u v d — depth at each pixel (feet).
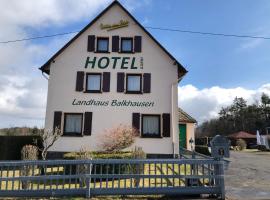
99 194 32.04
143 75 67.82
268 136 145.69
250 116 261.44
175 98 67.21
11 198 31.73
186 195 33.12
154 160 32.58
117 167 42.88
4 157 71.56
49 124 65.41
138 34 69.56
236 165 65.16
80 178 32.78
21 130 118.83
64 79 67.26
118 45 68.90
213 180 34.06
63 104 66.33
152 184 39.01
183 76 71.05
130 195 33.04
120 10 70.64
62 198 31.55
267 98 251.39
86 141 65.00
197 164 32.99
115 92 67.10
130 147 64.69
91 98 66.74
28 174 33.88
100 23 70.03
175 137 65.72
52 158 64.28
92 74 68.03
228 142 33.19
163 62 68.49
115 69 68.08
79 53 68.39
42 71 68.13
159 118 66.54
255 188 37.86
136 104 66.80
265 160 78.69
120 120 66.08
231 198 32.30
